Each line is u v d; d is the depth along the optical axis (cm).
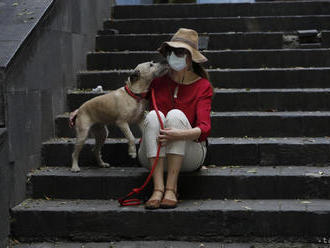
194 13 743
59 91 525
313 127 487
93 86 584
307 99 528
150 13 756
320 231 373
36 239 397
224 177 413
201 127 378
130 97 419
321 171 423
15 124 411
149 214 383
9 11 481
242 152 454
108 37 671
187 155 394
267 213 376
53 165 473
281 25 690
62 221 392
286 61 608
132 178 421
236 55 611
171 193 385
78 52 595
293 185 410
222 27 696
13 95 408
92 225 389
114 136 504
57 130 510
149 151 382
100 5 706
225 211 379
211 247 369
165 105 403
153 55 620
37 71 463
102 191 425
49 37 496
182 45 385
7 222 388
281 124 490
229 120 495
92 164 472
